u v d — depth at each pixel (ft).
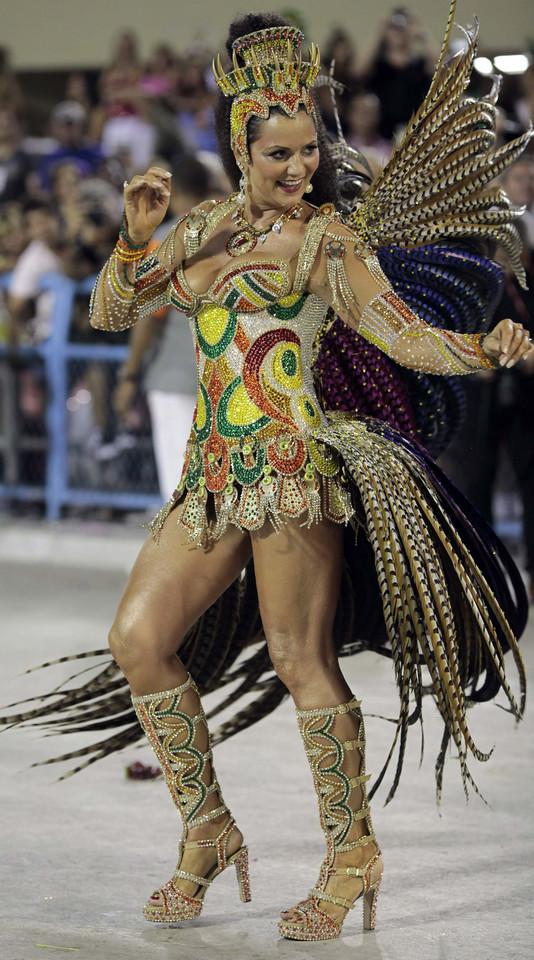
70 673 43.06
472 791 31.78
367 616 26.27
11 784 32.04
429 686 25.72
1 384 74.49
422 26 88.02
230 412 23.07
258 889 25.55
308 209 23.31
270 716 39.19
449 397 26.94
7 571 63.00
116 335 71.67
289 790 31.76
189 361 49.60
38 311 73.51
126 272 23.61
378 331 22.15
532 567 54.85
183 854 24.03
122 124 85.35
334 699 23.52
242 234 22.93
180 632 23.62
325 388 24.95
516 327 20.90
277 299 22.66
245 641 26.63
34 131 99.55
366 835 23.76
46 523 75.36
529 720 38.47
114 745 26.27
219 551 23.57
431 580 22.76
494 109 24.59
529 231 50.19
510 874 26.12
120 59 92.43
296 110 22.35
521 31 85.05
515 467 54.54
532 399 53.31
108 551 68.13
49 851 27.30
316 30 91.66
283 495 22.75
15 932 22.97
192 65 88.58
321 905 23.22
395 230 24.25
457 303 26.04
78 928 23.29
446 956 22.11
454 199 24.25
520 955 22.09
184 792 24.02
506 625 23.11
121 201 77.20
